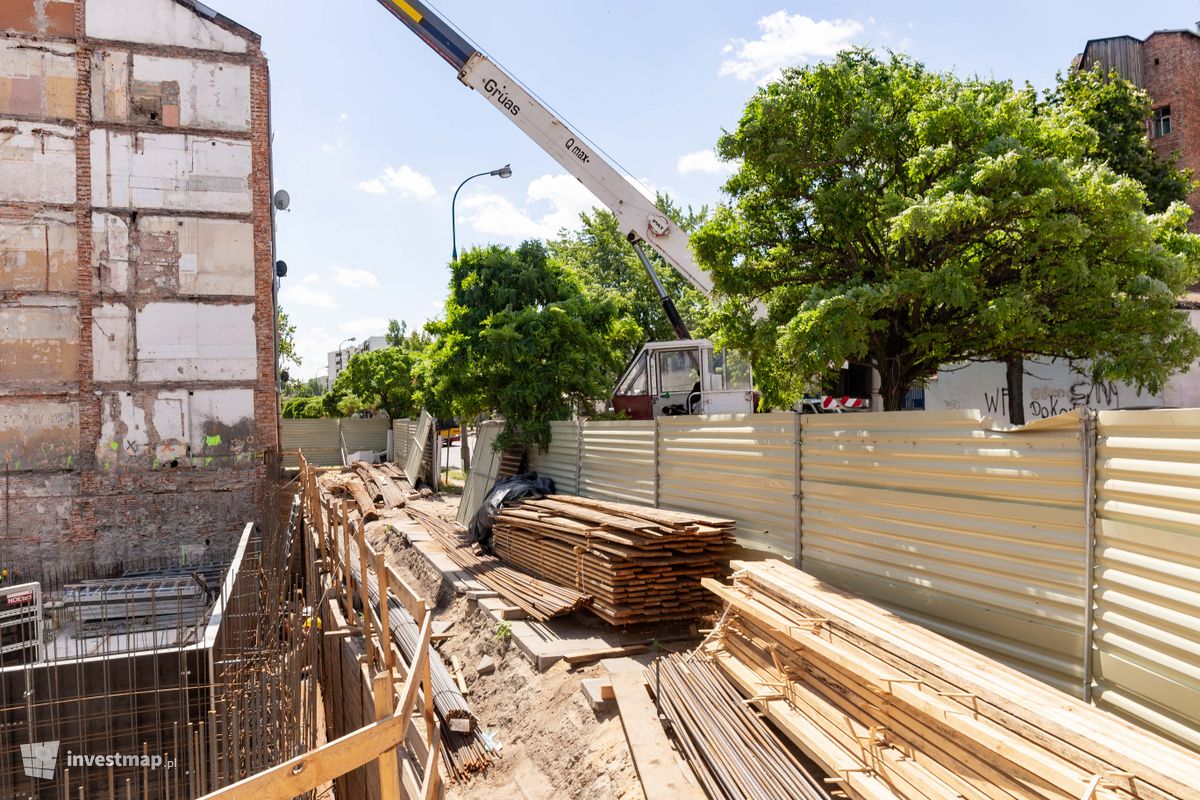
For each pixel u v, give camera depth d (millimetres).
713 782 5602
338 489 25359
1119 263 7859
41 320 16297
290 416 52281
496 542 13758
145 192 16922
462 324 17141
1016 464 5641
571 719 7715
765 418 8914
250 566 11906
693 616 9055
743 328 9555
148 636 9992
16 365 16125
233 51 17500
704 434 10344
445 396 17578
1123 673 4801
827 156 8594
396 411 40594
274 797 3213
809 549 8148
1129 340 7590
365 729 3508
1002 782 4020
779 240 9445
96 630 10258
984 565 5961
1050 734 3941
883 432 7051
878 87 8547
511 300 16922
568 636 9578
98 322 16625
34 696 7789
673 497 11164
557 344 16562
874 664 5238
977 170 7320
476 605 11609
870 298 7344
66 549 16281
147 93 16953
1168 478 4434
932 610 6516
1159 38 25969
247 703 5996
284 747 6418
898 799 4414
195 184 17234
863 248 8945
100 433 16625
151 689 7969
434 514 20453
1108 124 20234
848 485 7535
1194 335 7863
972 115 7785
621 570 8883
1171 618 4410
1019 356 8945
